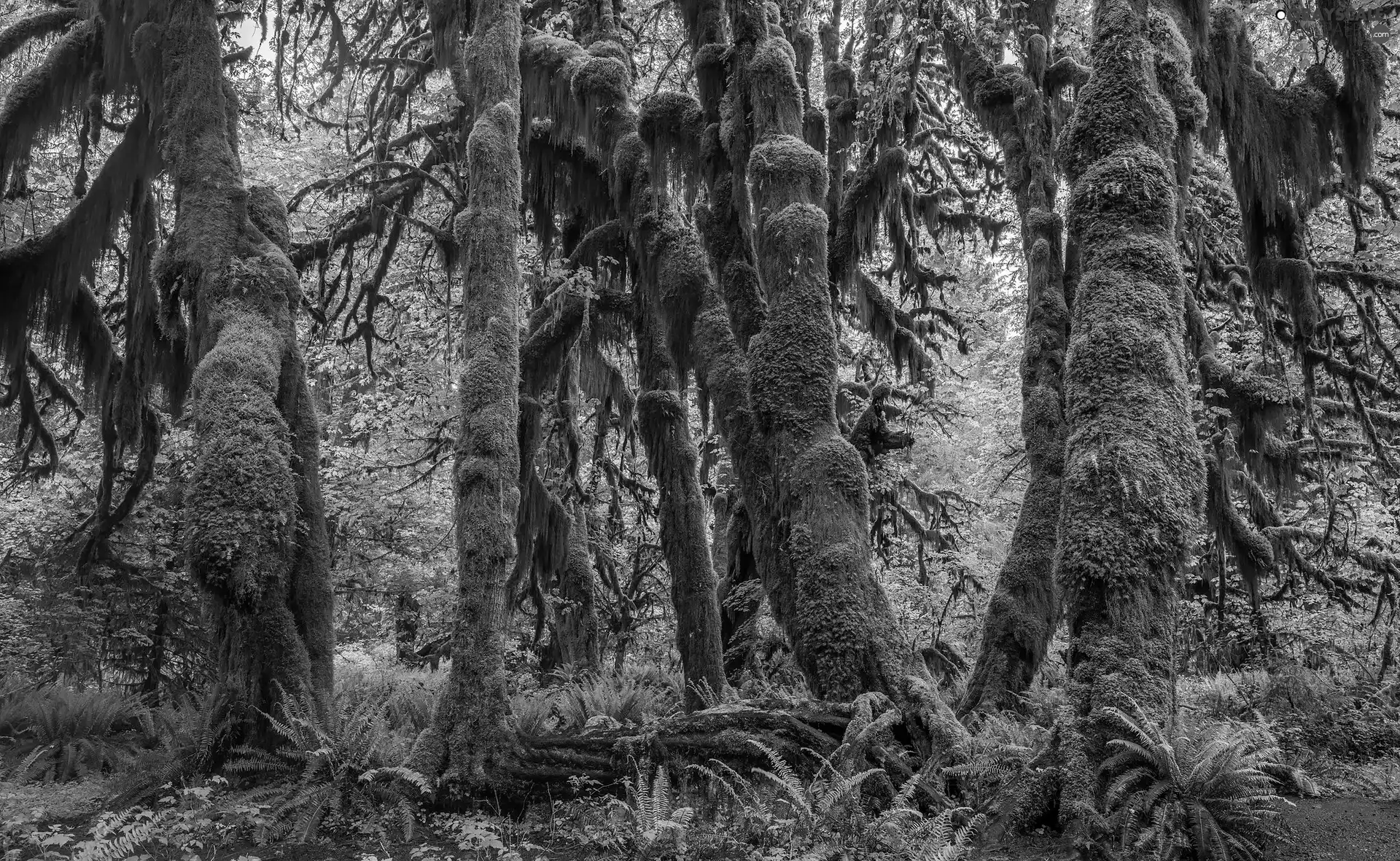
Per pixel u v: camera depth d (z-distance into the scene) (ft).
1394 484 52.03
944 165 59.00
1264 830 21.80
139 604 55.11
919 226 64.54
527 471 51.90
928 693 29.84
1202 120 30.50
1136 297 27.12
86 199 48.06
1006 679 36.58
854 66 63.31
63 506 59.31
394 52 56.24
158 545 56.39
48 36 57.52
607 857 24.97
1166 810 21.57
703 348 37.81
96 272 58.23
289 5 56.29
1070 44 49.62
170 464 59.47
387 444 70.44
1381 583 52.60
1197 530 26.16
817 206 35.70
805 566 32.71
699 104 41.96
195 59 39.88
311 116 58.23
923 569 62.49
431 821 28.30
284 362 37.63
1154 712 23.80
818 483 33.45
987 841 23.84
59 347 60.90
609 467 67.97
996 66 47.37
